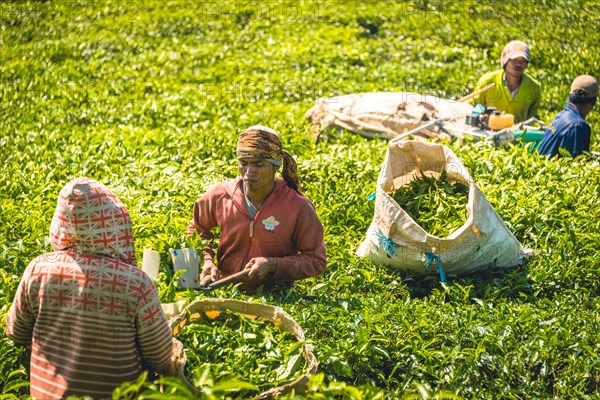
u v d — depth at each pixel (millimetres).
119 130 11305
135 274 3982
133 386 3402
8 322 4242
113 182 8914
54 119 12133
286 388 4238
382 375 5191
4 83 14312
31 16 19234
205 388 3523
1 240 6930
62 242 4004
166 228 6832
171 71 15258
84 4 20250
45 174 9164
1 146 10547
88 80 14531
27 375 5027
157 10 19422
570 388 5305
